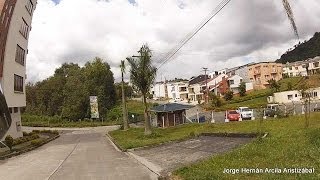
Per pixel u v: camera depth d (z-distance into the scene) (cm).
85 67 10306
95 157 2156
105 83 9744
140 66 3400
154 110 5062
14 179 1445
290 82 7381
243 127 2561
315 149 1180
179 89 11656
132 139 3234
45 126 8081
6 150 2753
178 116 5012
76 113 9350
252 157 1253
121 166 1658
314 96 5325
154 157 1905
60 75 11331
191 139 2448
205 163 1275
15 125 4050
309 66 9281
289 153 1191
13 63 3722
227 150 1608
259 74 9425
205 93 8969
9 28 3588
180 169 1241
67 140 4262
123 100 5294
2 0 3494
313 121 2234
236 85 9331
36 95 11169
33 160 2194
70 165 1805
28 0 4388
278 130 1905
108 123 7919
